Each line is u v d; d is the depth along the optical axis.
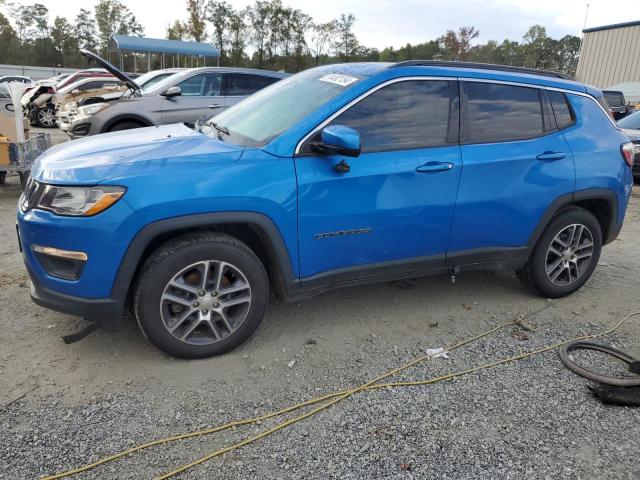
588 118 4.12
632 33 26.66
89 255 2.73
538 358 3.36
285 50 55.12
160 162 2.86
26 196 2.97
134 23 69.44
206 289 3.02
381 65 3.52
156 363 3.08
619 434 2.66
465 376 3.11
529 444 2.55
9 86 6.34
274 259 3.13
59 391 2.79
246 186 2.94
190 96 8.65
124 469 2.29
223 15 52.34
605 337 3.71
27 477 2.21
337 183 3.16
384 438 2.55
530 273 4.14
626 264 5.32
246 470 2.31
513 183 3.72
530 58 67.56
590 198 4.09
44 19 75.19
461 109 3.59
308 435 2.55
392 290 4.33
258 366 3.11
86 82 15.76
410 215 3.42
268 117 3.46
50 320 3.52
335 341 3.46
